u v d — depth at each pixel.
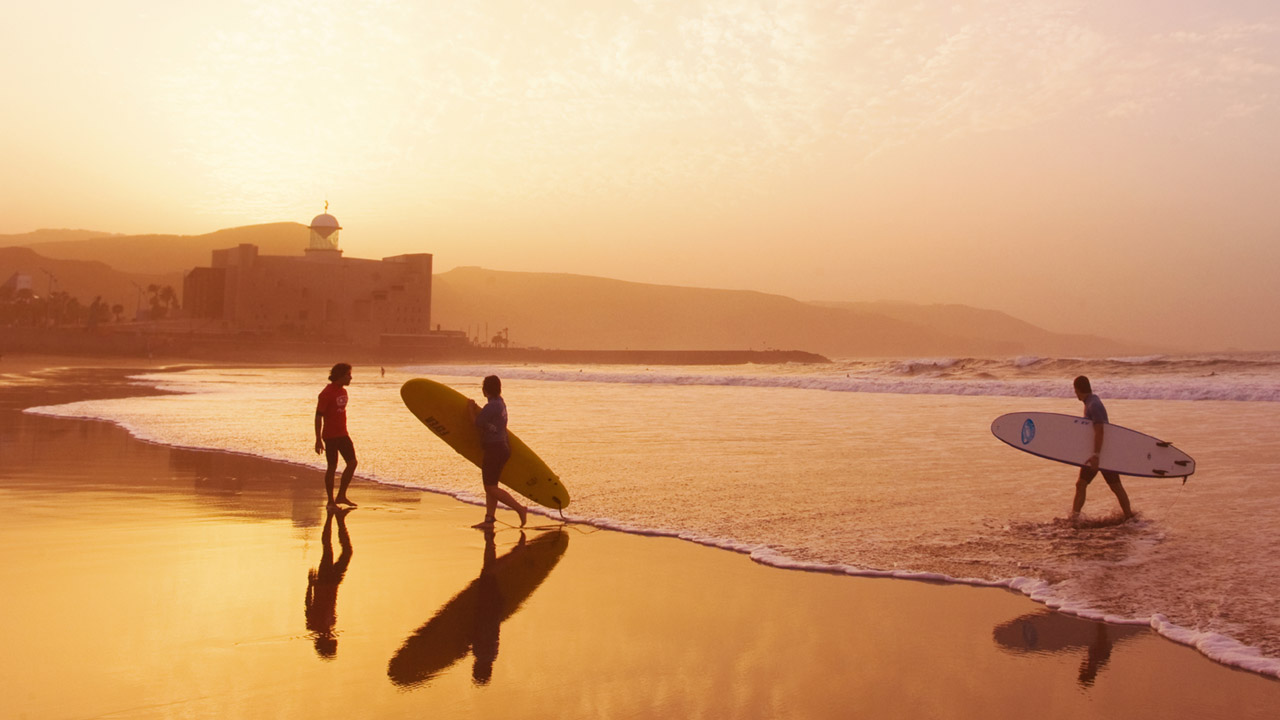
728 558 6.62
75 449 13.27
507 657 4.32
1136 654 4.42
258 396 29.75
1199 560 6.41
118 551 6.64
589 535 7.52
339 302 198.75
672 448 14.23
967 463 12.20
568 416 22.06
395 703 3.68
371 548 6.91
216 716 3.49
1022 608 5.25
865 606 5.29
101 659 4.16
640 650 4.45
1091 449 8.05
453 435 8.85
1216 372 44.84
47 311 191.62
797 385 44.88
